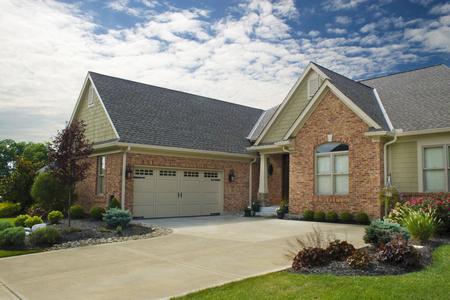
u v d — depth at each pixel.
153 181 18.05
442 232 11.12
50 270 7.79
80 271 7.66
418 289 5.64
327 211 16.31
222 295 5.70
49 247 10.34
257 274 7.05
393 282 6.05
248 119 25.92
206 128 21.80
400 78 19.27
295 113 20.27
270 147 20.14
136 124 18.33
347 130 15.88
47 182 17.59
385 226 9.43
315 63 19.33
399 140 15.30
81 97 20.97
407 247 7.37
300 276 6.62
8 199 22.89
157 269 7.71
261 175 20.84
